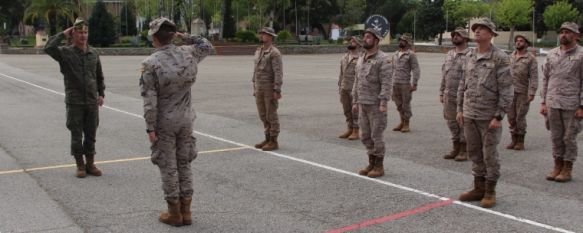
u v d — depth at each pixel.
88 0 68.94
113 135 10.57
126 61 37.72
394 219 5.91
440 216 6.02
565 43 7.58
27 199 6.48
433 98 17.42
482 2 68.56
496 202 6.51
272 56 9.11
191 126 5.61
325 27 81.19
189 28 54.97
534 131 11.53
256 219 5.88
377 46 7.58
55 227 5.58
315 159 8.71
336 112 14.12
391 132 11.39
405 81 11.22
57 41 7.04
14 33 84.31
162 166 5.52
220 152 9.16
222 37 53.59
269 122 9.36
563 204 6.47
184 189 5.65
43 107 14.46
